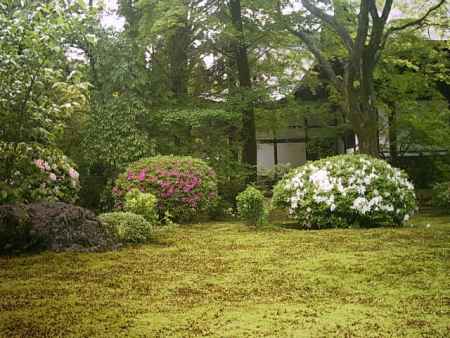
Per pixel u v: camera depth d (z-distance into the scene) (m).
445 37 13.92
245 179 13.10
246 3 13.31
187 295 4.27
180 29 13.66
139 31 13.06
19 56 6.23
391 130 14.96
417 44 13.38
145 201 8.68
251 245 6.80
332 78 12.35
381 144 15.91
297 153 17.83
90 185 12.16
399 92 14.48
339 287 4.47
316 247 6.46
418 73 14.30
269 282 4.70
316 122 17.39
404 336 3.17
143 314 3.71
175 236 7.79
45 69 6.52
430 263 5.29
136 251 6.46
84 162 11.82
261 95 13.23
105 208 11.66
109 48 11.91
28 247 6.29
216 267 5.41
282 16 13.02
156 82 13.08
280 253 6.13
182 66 14.09
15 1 6.59
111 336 3.24
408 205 8.80
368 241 6.81
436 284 4.50
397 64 14.52
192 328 3.37
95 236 6.66
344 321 3.48
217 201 10.77
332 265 5.32
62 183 8.04
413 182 15.39
